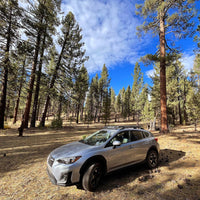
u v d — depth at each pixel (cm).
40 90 1698
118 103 5856
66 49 1794
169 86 1936
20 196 277
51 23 1384
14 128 1519
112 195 271
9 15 1120
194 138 823
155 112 2022
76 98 1934
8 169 417
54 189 303
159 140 820
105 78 4131
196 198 250
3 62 1183
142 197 261
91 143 374
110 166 326
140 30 1146
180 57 1020
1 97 1334
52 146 699
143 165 443
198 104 1366
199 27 670
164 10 1032
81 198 264
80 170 285
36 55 1415
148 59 1038
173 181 318
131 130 421
